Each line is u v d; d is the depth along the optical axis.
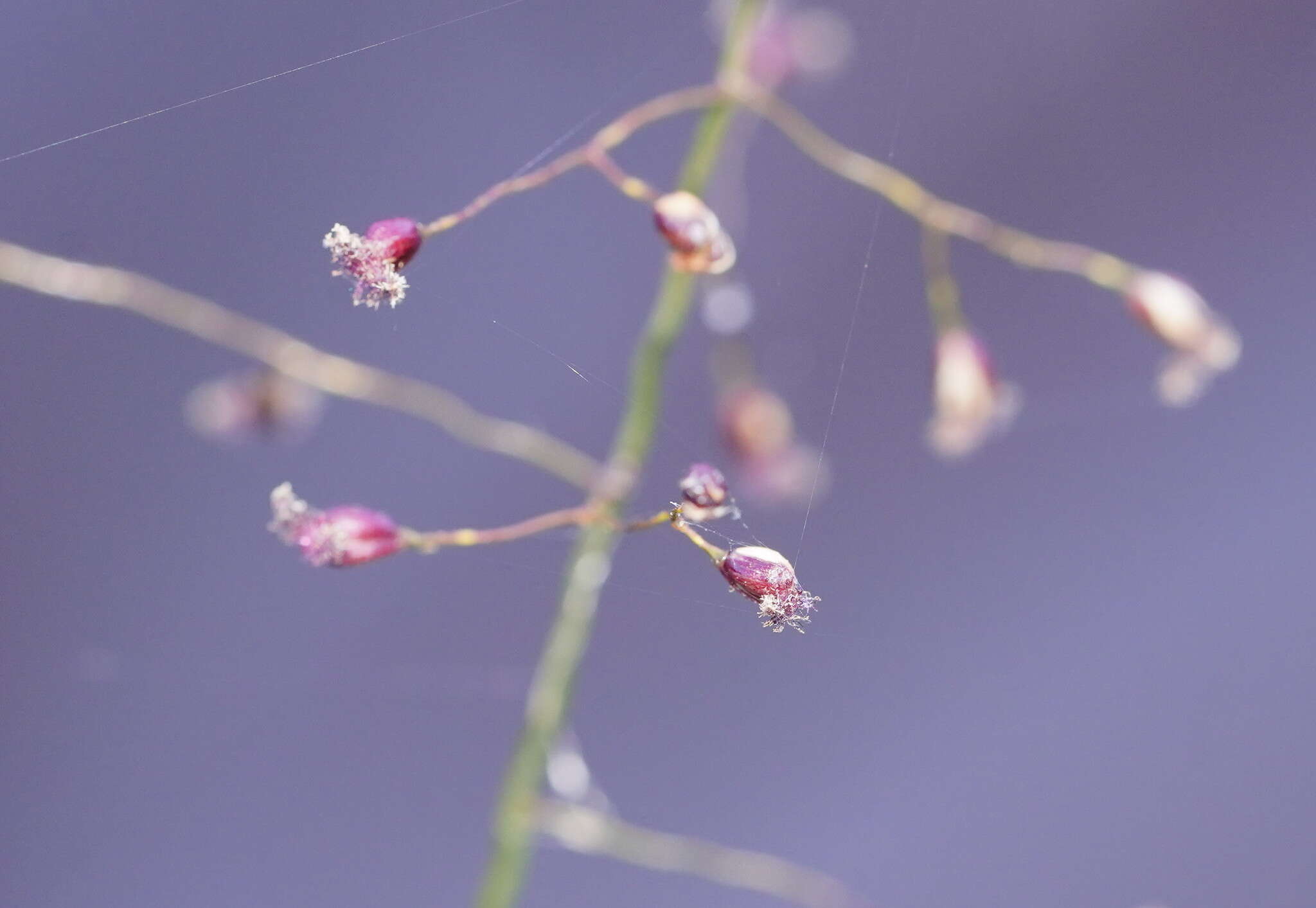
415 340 0.14
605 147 0.12
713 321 0.13
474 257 0.14
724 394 0.13
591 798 0.12
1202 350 0.12
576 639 0.12
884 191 0.12
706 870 0.12
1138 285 0.12
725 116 0.12
